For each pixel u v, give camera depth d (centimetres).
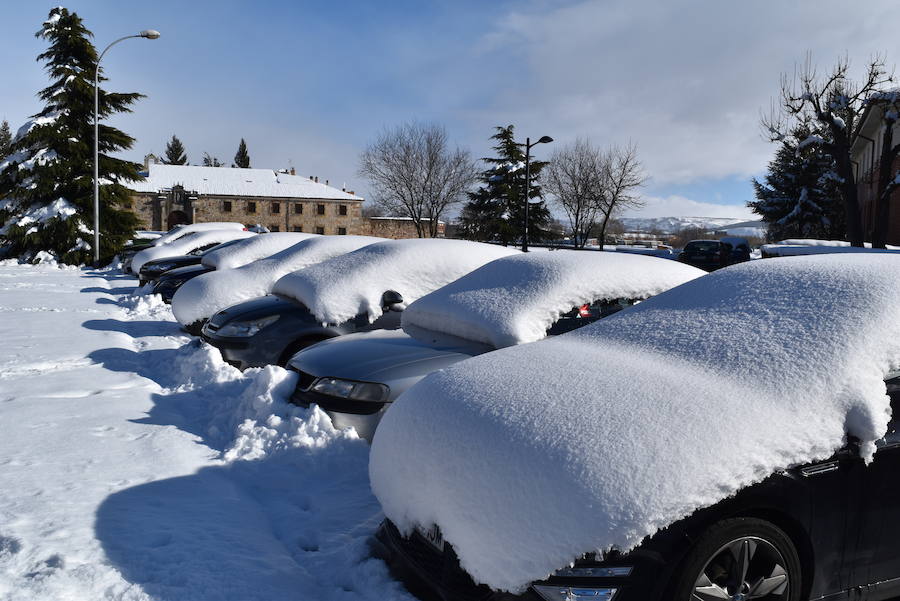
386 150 5512
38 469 378
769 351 265
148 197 6794
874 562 259
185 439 450
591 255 480
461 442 253
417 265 638
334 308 602
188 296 851
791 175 4869
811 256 345
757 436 229
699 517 221
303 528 333
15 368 663
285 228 7175
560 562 214
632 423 232
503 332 413
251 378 568
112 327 955
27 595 244
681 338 297
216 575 271
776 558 237
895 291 279
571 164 5447
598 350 308
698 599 223
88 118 2900
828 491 245
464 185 5581
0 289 1528
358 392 419
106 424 475
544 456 229
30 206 2784
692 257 3628
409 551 272
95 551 280
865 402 246
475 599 235
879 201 2448
